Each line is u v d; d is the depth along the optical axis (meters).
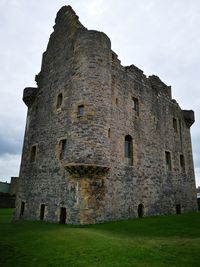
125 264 6.59
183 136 26.00
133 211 16.58
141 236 10.51
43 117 19.97
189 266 6.43
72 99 15.53
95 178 14.22
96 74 15.54
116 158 16.20
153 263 6.67
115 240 9.13
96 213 13.77
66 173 15.23
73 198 14.05
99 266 6.46
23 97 23.39
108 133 15.03
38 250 7.93
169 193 21.06
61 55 19.61
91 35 16.39
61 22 21.05
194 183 25.84
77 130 14.53
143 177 18.36
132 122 18.58
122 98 18.06
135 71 20.39
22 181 20.58
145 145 19.42
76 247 8.12
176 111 25.75
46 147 18.31
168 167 22.17
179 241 9.26
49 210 15.96
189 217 14.95
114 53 18.38
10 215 24.86
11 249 8.10
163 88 24.33
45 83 21.34
